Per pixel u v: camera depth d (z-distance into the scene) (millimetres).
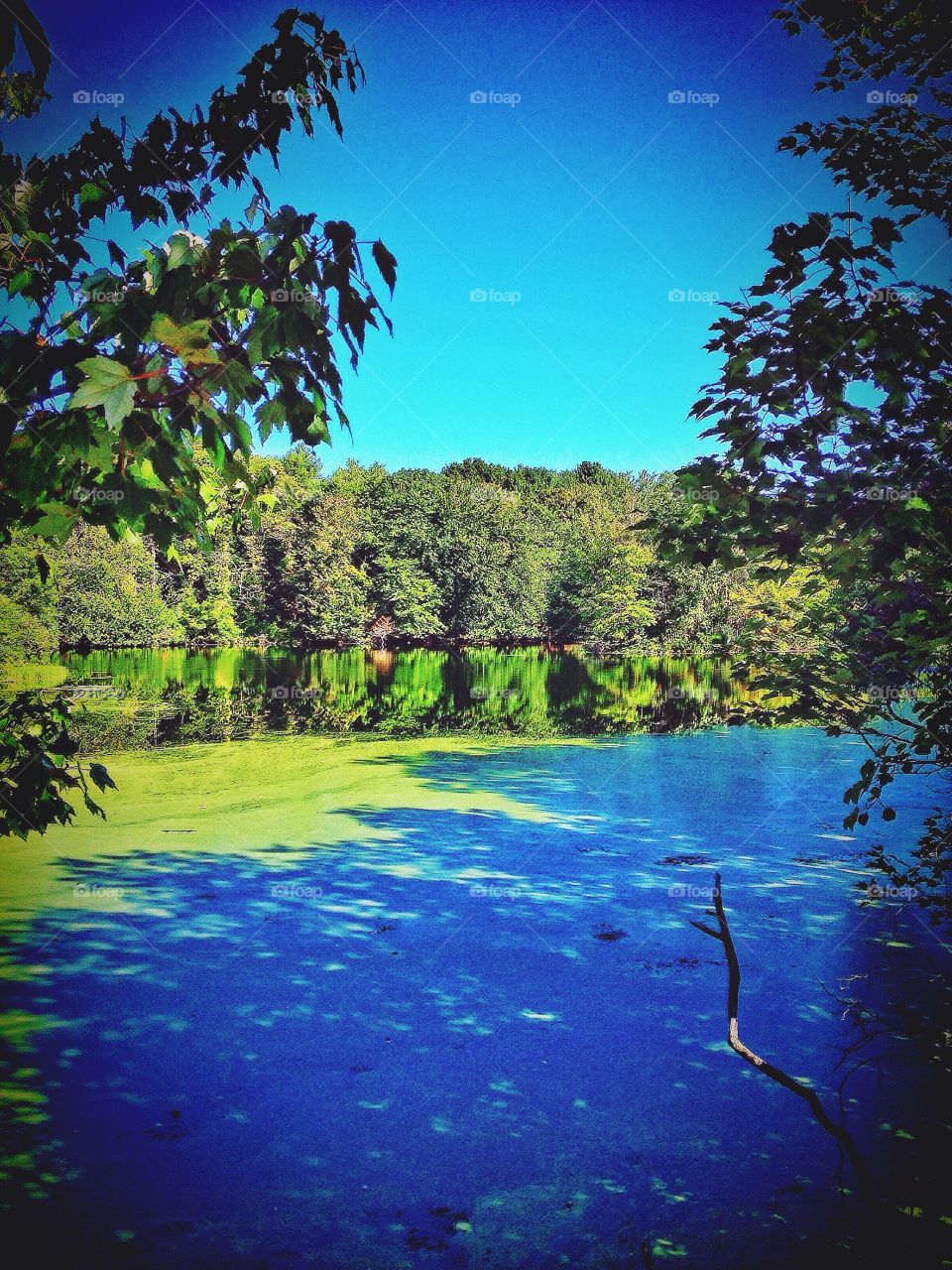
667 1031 5238
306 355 1692
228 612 31156
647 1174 3926
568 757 13844
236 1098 4562
